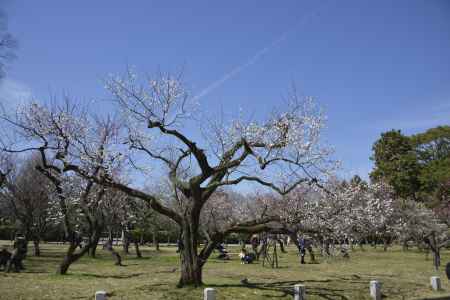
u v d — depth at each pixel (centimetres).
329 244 1706
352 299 1425
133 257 3238
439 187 4256
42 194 3038
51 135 1683
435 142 4956
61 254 3288
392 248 5203
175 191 1502
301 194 2022
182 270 1396
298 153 1398
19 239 1897
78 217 2497
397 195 4794
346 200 1630
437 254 2483
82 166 1617
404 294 1570
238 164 1403
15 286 1352
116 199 2512
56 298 1195
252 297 1314
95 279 1617
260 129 1420
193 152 1388
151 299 1215
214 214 3741
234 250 4588
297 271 2141
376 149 5253
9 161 2991
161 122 1421
